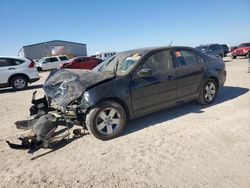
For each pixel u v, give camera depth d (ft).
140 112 15.62
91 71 16.90
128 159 11.90
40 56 177.17
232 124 15.42
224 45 99.04
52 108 17.04
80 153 12.92
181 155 11.86
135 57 16.19
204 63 19.30
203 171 10.38
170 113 18.61
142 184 9.82
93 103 13.43
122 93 14.48
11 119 20.49
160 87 16.20
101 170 11.10
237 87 27.35
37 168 11.75
